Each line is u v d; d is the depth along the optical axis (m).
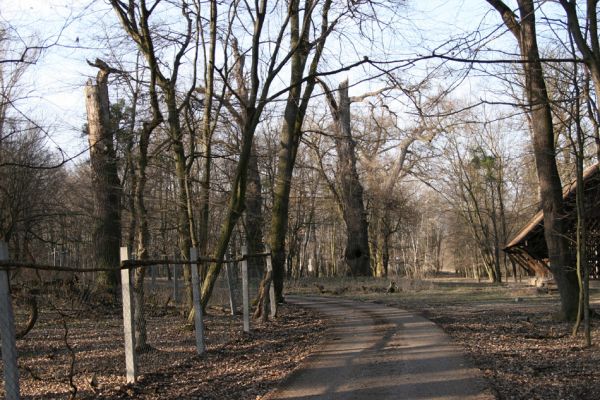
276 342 10.84
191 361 8.84
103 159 15.73
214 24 12.83
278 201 18.14
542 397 6.38
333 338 11.21
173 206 14.55
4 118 11.86
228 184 16.67
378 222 48.81
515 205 50.62
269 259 14.59
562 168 20.47
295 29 17.14
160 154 13.40
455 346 9.77
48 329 12.39
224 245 12.25
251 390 6.95
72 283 14.39
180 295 21.28
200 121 14.02
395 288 28.44
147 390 6.96
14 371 4.91
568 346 9.77
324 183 35.34
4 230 13.24
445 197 49.88
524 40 11.30
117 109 15.97
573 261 13.16
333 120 29.23
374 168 37.53
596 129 9.36
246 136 12.45
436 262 68.88
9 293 4.95
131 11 12.12
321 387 6.99
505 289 27.94
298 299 23.55
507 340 10.52
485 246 48.94
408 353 9.20
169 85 12.42
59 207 19.22
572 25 8.34
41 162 15.89
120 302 16.41
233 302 15.97
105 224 16.81
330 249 63.81
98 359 9.16
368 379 7.36
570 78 9.72
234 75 15.47
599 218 19.53
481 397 6.31
